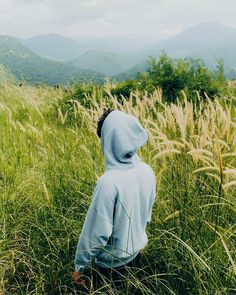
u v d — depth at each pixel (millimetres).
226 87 9766
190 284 2990
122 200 2660
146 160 4477
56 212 3928
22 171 4746
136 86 9578
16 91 9984
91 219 2662
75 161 4836
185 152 4234
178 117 3805
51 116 8445
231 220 3559
